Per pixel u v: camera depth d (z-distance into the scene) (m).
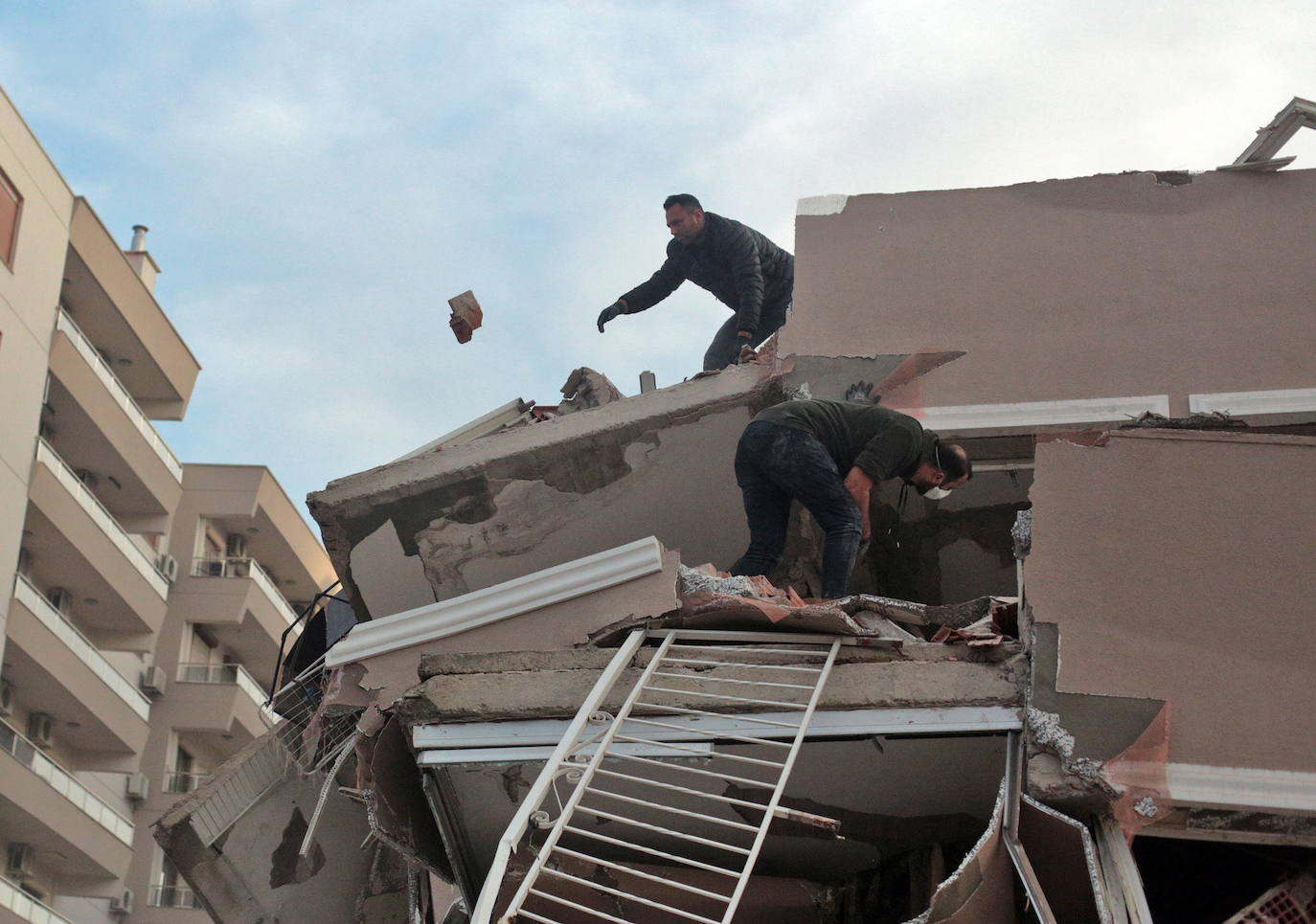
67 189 24.14
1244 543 4.63
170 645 25.31
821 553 7.38
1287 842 4.37
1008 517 7.61
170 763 24.48
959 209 7.69
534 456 7.17
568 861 4.79
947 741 4.66
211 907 6.30
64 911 22.34
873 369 7.34
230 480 27.14
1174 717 4.42
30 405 22.31
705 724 4.65
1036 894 4.04
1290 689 4.44
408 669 5.34
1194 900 5.03
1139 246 7.50
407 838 5.04
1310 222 7.46
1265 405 7.08
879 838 4.96
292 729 6.71
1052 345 7.32
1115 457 4.77
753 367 7.40
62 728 22.84
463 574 7.26
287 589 28.92
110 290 25.12
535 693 4.84
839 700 4.64
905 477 6.48
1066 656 4.53
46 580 23.27
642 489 7.27
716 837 4.97
